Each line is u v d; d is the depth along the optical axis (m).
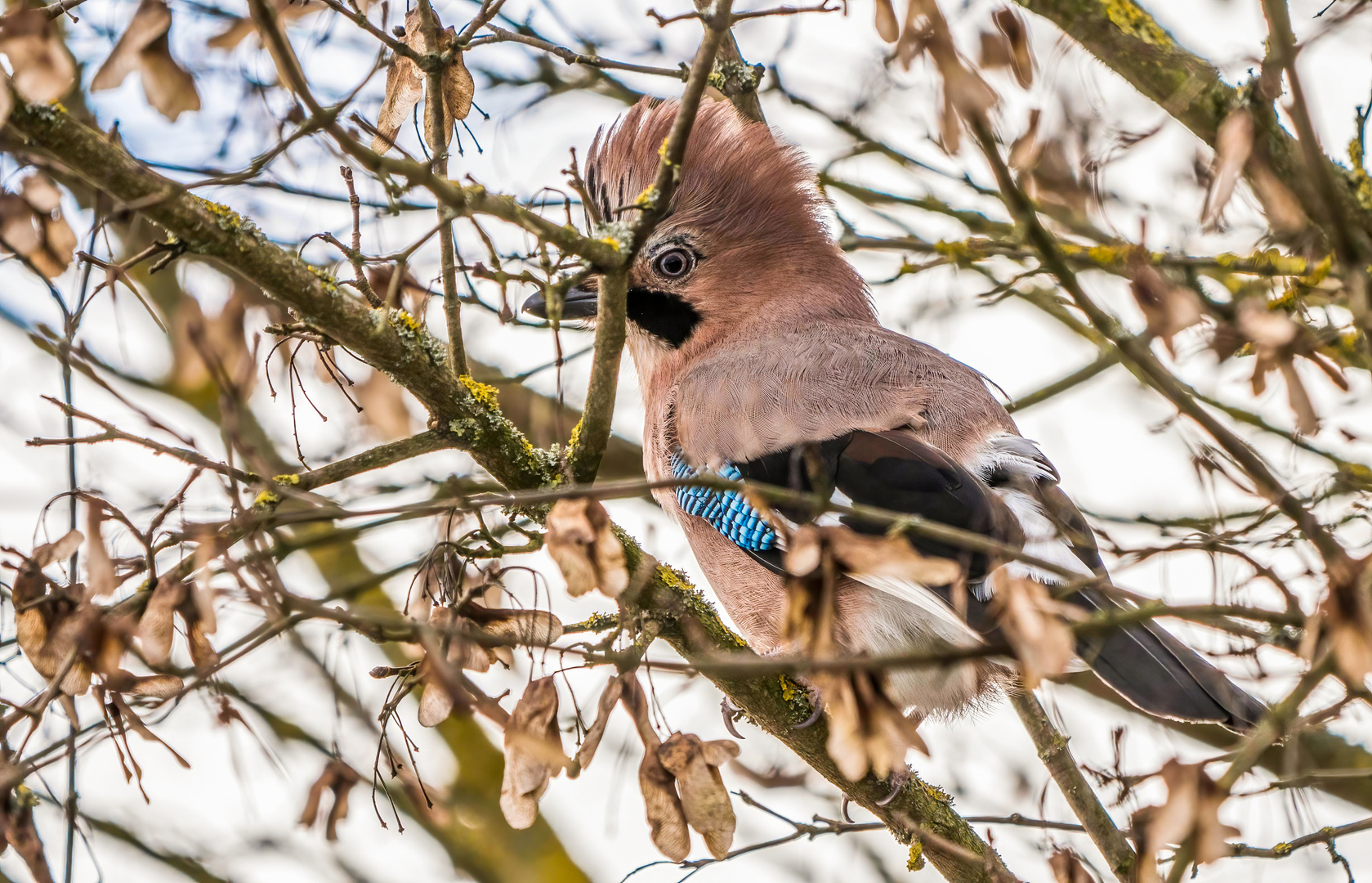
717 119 9.13
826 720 7.14
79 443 5.61
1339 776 6.12
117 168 5.48
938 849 7.22
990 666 7.47
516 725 5.36
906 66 5.18
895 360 8.12
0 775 5.53
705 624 7.07
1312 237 7.29
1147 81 7.54
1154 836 5.04
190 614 5.40
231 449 5.57
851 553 4.93
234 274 6.39
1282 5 5.67
